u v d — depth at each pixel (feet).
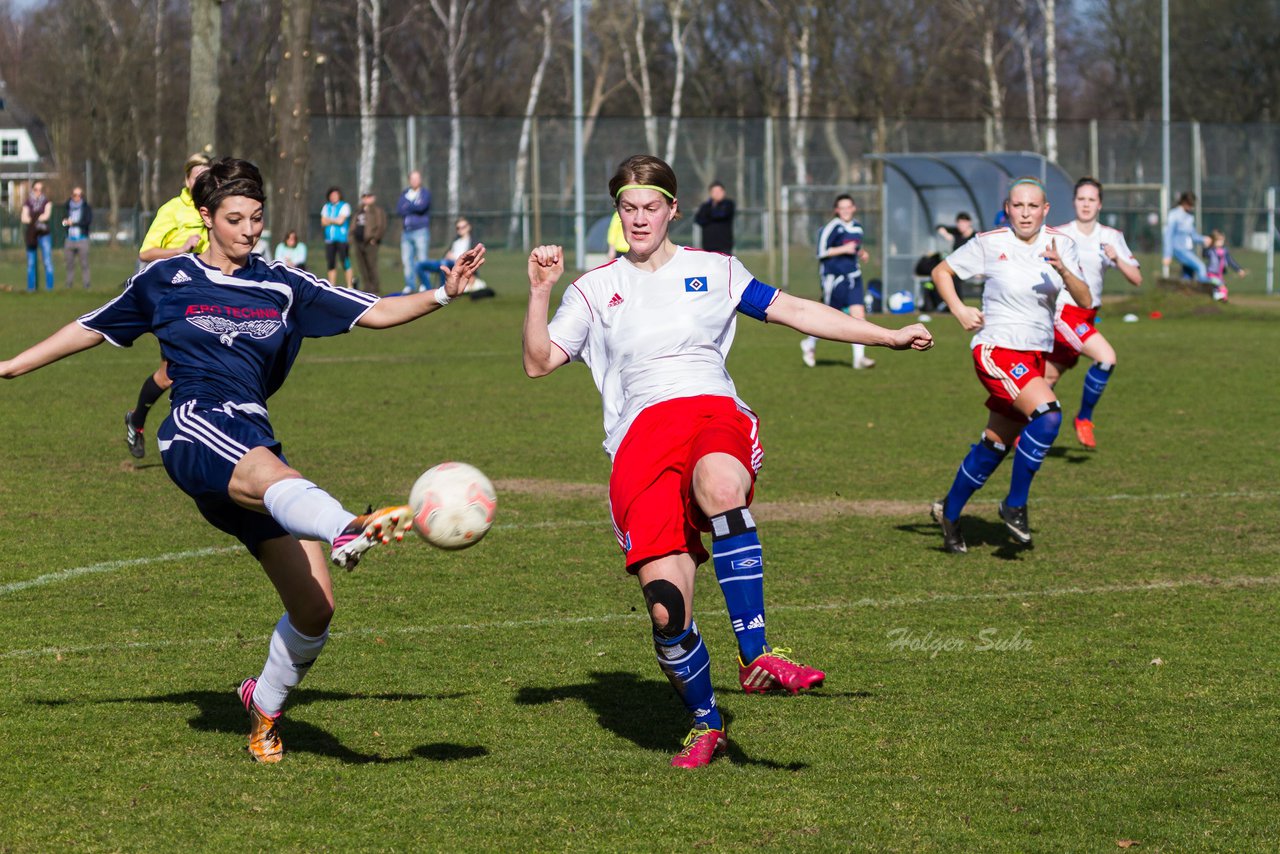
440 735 38.58
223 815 32.63
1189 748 37.47
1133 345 156.97
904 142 263.29
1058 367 83.82
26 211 219.61
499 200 242.37
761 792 34.19
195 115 219.61
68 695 41.83
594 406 111.14
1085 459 87.40
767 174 249.55
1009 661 45.80
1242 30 442.09
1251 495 75.05
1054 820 32.42
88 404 109.50
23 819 32.24
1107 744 37.81
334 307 37.27
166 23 503.20
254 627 49.65
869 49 441.27
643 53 451.12
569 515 70.23
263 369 36.52
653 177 37.17
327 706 41.14
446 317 195.31
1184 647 47.34
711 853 30.53
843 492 76.59
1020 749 37.42
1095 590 55.47
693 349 37.40
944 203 219.00
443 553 61.82
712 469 34.71
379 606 52.90
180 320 35.88
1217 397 115.14
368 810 32.99
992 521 69.21
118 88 494.59
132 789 34.24
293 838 31.32
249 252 37.17
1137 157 258.16
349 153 237.25
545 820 32.35
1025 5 456.04
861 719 39.96
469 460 85.81
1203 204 259.19
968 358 147.64
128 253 308.19
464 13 455.22
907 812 32.89
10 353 138.31
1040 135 273.13
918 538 65.41
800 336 173.58
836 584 56.54
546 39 443.32
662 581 34.53
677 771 35.65
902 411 108.06
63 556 60.13
